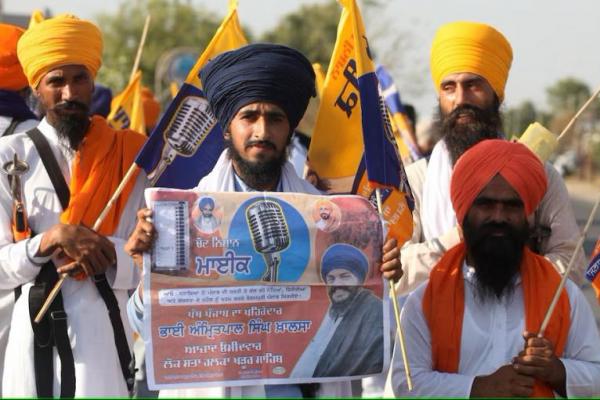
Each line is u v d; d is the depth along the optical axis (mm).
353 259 4656
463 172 4730
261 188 4840
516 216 4684
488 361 4680
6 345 5762
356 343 4648
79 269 5414
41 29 5703
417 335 4762
